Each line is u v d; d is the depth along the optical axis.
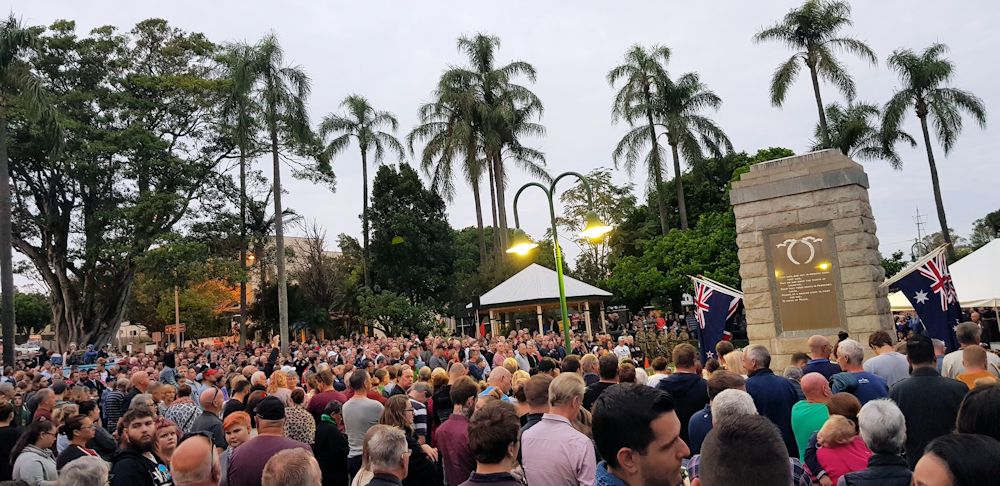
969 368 5.59
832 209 13.45
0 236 22.50
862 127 40.78
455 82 46.25
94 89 39.28
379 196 50.94
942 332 12.11
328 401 8.12
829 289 13.33
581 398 4.32
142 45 42.53
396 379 10.48
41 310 81.38
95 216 37.66
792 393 5.77
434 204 52.31
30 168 37.94
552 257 51.56
